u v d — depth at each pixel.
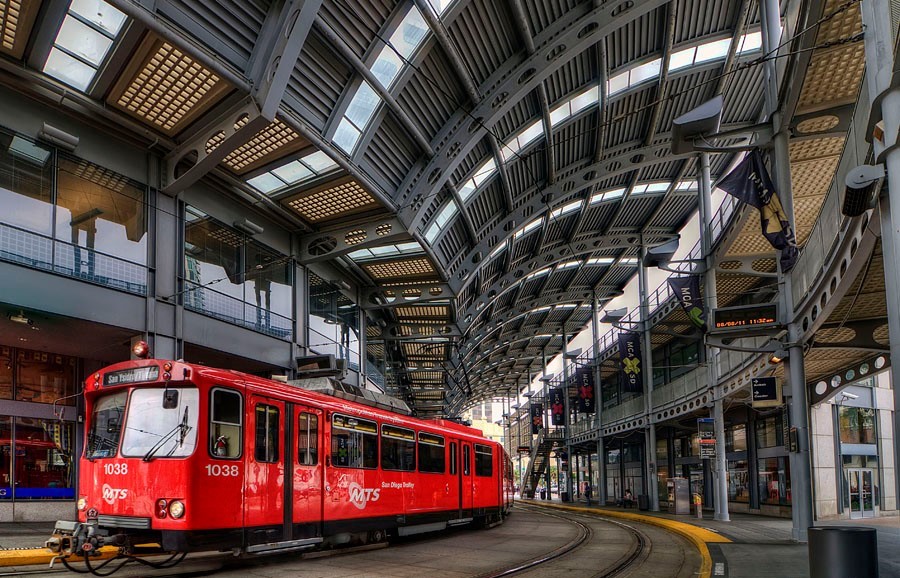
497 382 89.38
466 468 21.45
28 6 11.80
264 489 11.66
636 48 22.61
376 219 20.56
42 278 13.64
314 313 23.20
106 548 12.16
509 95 20.11
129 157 15.91
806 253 15.26
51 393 17.62
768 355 19.53
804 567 12.37
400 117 17.72
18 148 13.74
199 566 11.67
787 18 15.86
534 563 13.73
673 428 41.56
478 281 33.25
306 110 15.50
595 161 28.11
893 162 7.64
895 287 7.71
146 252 16.03
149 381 10.66
